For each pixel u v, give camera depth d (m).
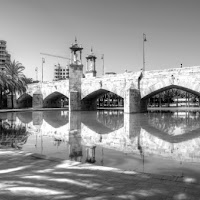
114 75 50.66
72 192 6.02
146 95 44.72
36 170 8.02
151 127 23.36
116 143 14.88
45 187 6.38
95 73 85.56
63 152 12.39
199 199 5.56
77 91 58.06
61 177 7.22
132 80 46.44
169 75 41.00
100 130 21.50
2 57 154.00
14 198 5.66
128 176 7.28
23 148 13.54
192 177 7.92
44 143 15.20
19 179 7.07
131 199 5.59
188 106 94.88
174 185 6.47
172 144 14.45
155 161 10.33
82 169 8.09
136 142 15.30
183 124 26.02
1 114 45.25
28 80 87.25
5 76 63.38
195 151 12.48
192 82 37.84
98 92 57.22
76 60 58.72
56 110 62.28
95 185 6.51
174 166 9.48
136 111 45.53
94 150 12.88
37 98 72.88
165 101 108.94
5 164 8.82
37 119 33.94
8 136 18.36
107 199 5.59
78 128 23.17
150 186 6.39
